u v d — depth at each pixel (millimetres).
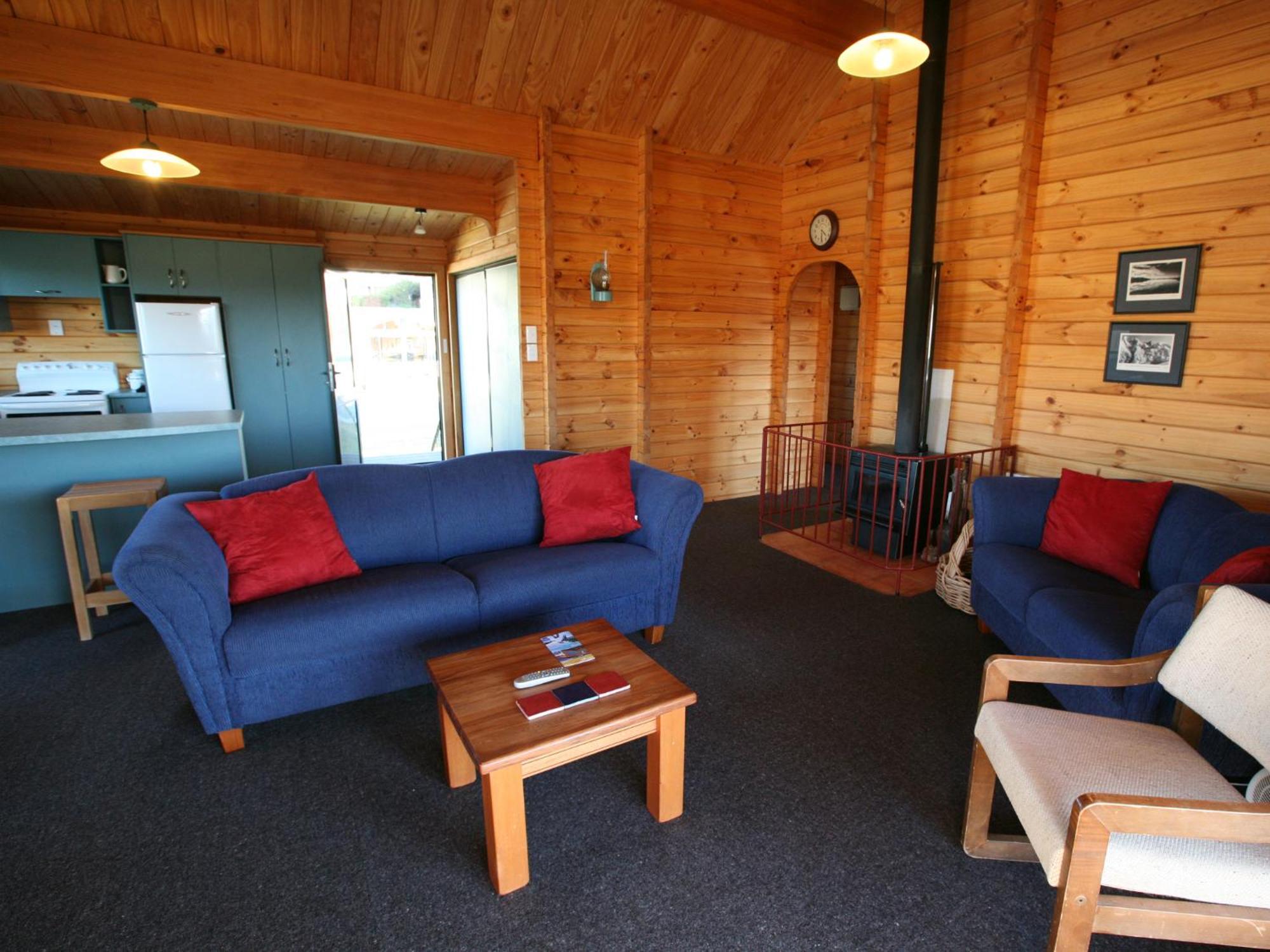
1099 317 3338
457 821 1857
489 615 2463
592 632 2131
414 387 7836
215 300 5312
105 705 2414
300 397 5742
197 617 1991
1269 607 1416
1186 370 3021
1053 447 3594
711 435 5379
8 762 2092
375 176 4715
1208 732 1611
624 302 4820
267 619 2135
